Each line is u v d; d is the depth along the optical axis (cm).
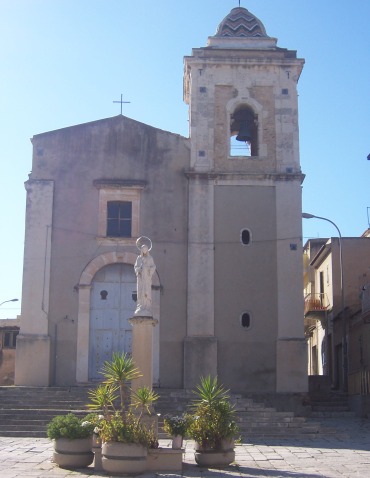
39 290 2691
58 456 1442
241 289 2695
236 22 2958
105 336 2698
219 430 1477
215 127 2828
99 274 2744
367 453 1725
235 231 2739
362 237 3812
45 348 2639
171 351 2653
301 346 2645
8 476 1338
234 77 2864
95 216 2755
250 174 2767
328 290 3941
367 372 2884
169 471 1421
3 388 2455
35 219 2745
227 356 2644
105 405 1442
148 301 1692
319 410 2953
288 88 2864
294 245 2728
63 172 2789
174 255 2728
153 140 2819
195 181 2770
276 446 1877
